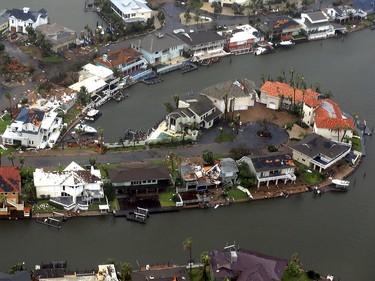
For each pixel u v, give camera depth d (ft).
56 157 574.15
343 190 572.92
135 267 464.65
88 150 590.55
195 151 604.90
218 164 565.53
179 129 632.38
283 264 455.63
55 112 630.33
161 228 510.58
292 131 654.12
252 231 515.91
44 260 465.06
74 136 615.57
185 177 545.03
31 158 568.41
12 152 574.56
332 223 533.14
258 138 636.48
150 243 493.36
